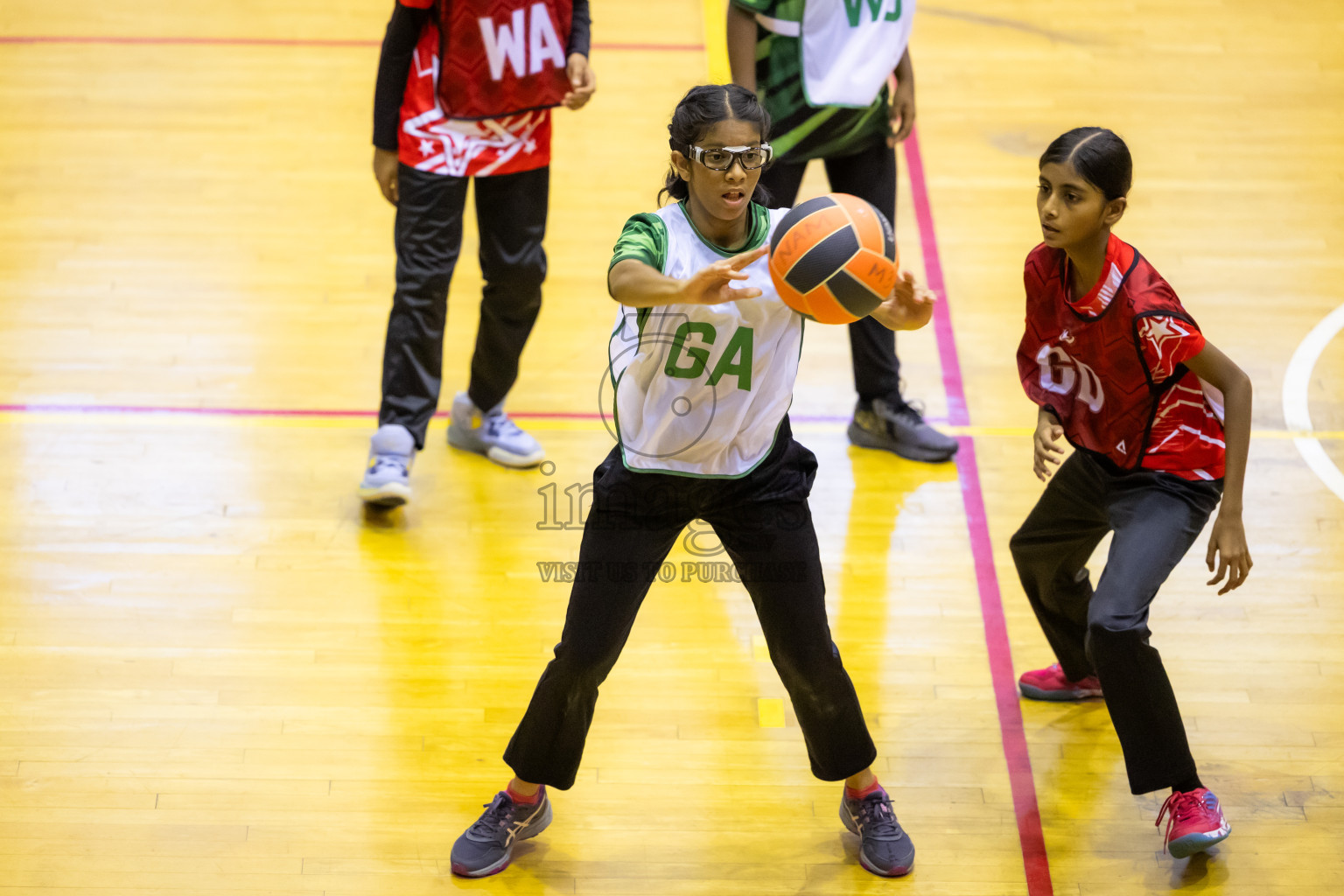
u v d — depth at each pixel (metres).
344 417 10.92
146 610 8.99
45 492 9.95
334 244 13.07
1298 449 10.62
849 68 9.85
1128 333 6.75
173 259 12.72
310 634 8.88
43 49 16.22
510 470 10.54
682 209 6.09
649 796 7.78
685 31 17.12
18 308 11.93
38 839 7.34
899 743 8.16
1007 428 11.03
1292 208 13.75
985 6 17.73
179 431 10.65
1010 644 8.95
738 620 9.14
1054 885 7.25
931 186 14.09
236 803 7.62
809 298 5.72
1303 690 8.52
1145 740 6.91
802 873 7.30
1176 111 15.48
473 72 9.24
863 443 10.88
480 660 8.75
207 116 15.08
